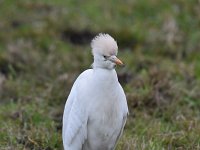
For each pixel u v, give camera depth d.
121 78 14.98
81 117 9.75
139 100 13.05
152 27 17.67
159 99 13.08
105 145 10.08
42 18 17.89
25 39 16.91
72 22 17.59
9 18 17.94
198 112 13.06
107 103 9.69
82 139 9.88
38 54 15.98
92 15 18.12
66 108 10.04
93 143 9.98
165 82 13.61
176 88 13.57
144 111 12.91
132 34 17.22
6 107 13.30
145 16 18.31
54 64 15.57
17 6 18.48
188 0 18.73
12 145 11.28
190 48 16.75
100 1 18.81
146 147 11.06
